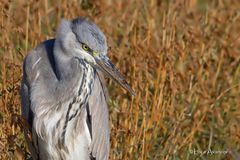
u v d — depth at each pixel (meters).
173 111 12.23
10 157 10.95
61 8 13.95
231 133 12.44
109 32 13.64
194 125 12.11
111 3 14.54
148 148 11.61
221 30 14.24
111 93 12.51
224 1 15.45
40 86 10.25
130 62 12.45
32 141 10.49
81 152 10.59
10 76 11.43
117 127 11.57
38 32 13.02
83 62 10.26
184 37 13.14
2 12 12.42
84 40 10.12
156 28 14.06
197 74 13.00
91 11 14.14
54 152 10.49
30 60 10.37
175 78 12.33
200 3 16.16
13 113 10.71
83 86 10.34
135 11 13.84
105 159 10.86
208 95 12.84
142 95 12.19
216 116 12.70
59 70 10.24
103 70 10.24
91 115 10.61
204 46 13.48
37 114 10.23
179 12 14.02
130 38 13.30
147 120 11.87
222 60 13.66
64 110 10.34
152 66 12.48
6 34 12.34
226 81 13.44
